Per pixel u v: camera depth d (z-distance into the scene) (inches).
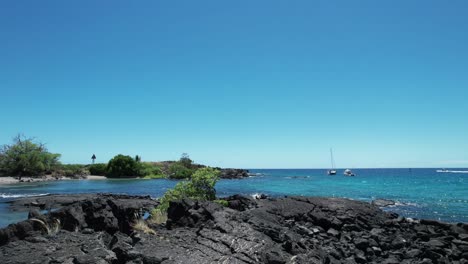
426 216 1074.1
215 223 500.1
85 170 3484.3
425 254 527.2
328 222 671.8
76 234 421.7
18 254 336.5
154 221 584.1
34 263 311.6
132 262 342.0
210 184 773.9
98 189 1952.5
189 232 480.7
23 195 1492.4
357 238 592.7
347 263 466.6
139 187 2150.6
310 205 762.8
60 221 456.1
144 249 391.2
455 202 1427.2
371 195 1760.6
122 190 1908.2
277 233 482.0
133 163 3447.3
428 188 2308.1
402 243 580.7
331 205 769.6
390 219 756.6
